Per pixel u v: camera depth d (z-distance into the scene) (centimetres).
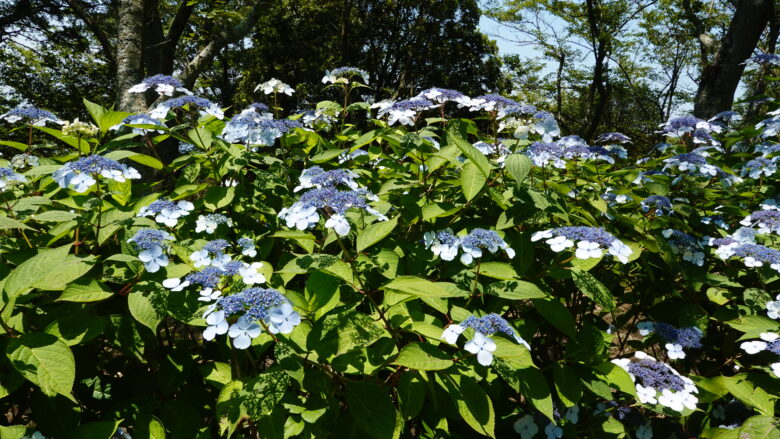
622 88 2075
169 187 407
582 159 333
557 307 214
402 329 194
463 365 193
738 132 429
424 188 280
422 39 2277
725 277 273
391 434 165
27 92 1600
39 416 172
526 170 225
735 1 820
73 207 264
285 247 277
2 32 1504
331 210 204
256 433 195
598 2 1675
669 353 242
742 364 274
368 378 191
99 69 1630
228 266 188
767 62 480
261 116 329
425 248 238
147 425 185
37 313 193
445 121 307
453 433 207
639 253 261
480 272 209
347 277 183
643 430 241
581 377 213
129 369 231
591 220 265
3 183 223
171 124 402
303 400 177
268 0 776
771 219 280
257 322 153
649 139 1822
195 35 893
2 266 187
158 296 186
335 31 2206
